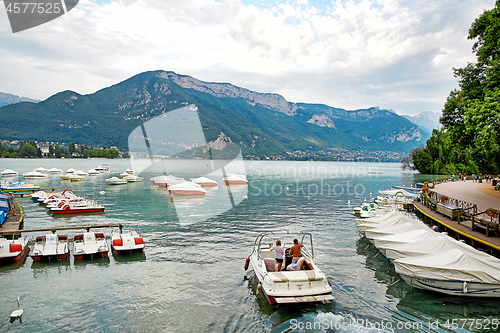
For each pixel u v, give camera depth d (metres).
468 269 10.81
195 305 10.62
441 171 88.00
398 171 126.19
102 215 26.09
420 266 11.47
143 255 15.84
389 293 11.70
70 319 9.59
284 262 11.95
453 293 11.02
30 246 17.58
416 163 94.44
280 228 21.95
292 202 35.06
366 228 18.34
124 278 12.91
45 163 132.25
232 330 9.09
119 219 24.52
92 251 15.42
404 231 16.25
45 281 12.62
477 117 18.98
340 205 33.28
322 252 16.69
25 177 67.06
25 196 39.94
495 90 19.92
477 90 24.75
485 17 24.67
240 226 22.39
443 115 29.52
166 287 12.05
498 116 17.77
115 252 16.22
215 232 20.48
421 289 11.87
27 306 10.40
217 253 16.17
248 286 12.23
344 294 11.60
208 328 9.19
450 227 18.31
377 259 15.66
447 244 12.55
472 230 17.33
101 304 10.60
